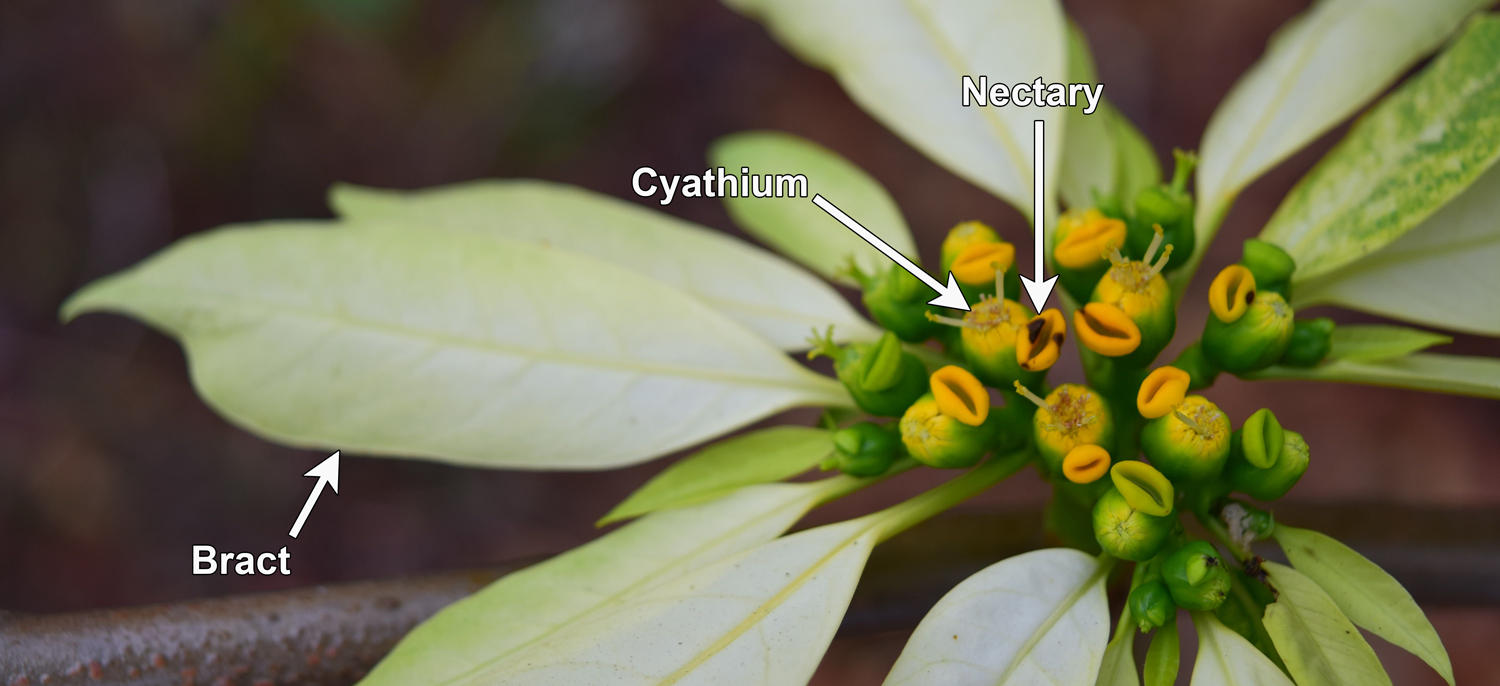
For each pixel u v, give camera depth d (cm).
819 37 38
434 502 82
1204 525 34
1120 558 34
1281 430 34
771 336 37
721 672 33
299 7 82
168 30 81
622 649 33
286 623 36
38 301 81
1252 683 33
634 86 86
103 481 79
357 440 35
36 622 36
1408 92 36
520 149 86
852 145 83
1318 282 36
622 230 37
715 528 35
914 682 33
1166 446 34
